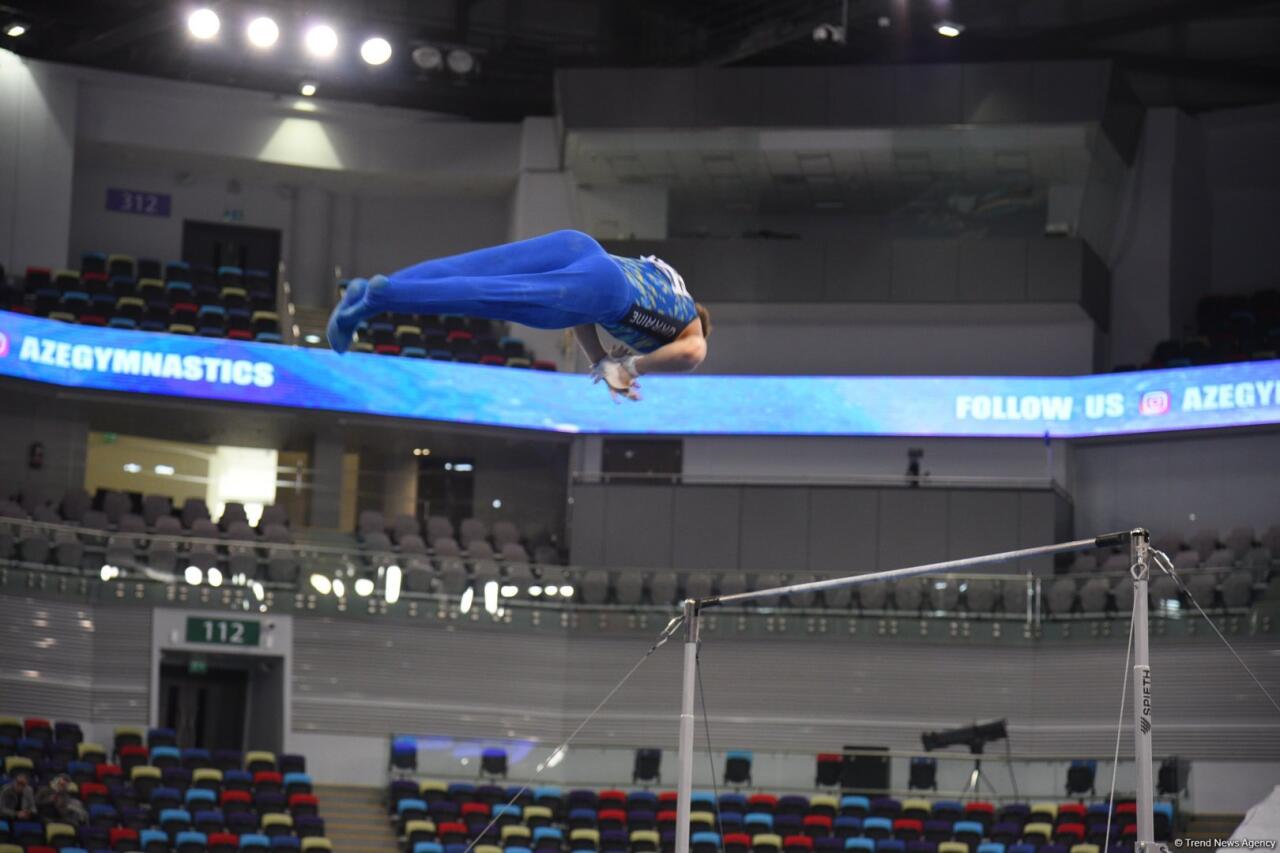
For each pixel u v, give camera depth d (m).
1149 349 38.59
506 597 33.50
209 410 35.44
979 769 29.66
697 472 37.66
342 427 36.69
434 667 32.81
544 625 33.47
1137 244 39.03
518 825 29.02
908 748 32.09
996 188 39.22
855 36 39.09
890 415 37.12
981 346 38.34
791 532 35.44
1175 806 28.58
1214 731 30.28
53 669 30.53
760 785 30.20
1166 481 36.12
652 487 36.03
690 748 16.22
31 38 37.78
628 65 40.03
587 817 29.05
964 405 36.97
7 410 35.12
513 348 38.50
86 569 31.22
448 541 35.28
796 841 27.95
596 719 33.00
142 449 37.53
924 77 37.00
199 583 31.84
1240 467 35.44
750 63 40.22
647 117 37.59
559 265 8.30
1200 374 35.50
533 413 37.28
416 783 30.58
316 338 38.09
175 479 37.72
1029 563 34.59
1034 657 32.06
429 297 7.92
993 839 28.23
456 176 40.53
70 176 38.12
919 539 35.00
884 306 37.94
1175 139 39.09
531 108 40.94
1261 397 34.81
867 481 36.19
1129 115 37.84
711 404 37.56
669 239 38.59
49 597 30.80
